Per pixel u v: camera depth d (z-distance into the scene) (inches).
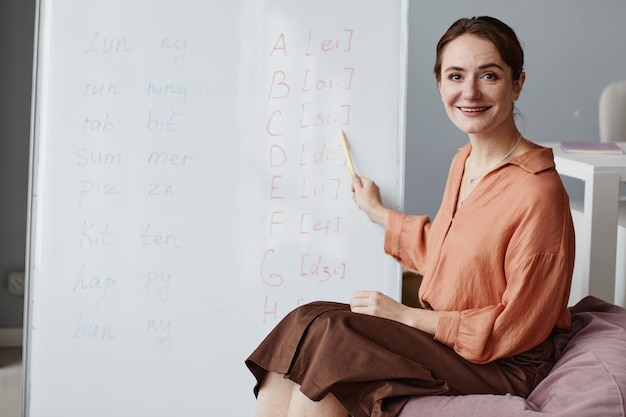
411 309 97.8
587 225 138.6
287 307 122.0
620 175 136.9
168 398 122.8
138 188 121.2
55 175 120.9
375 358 91.6
